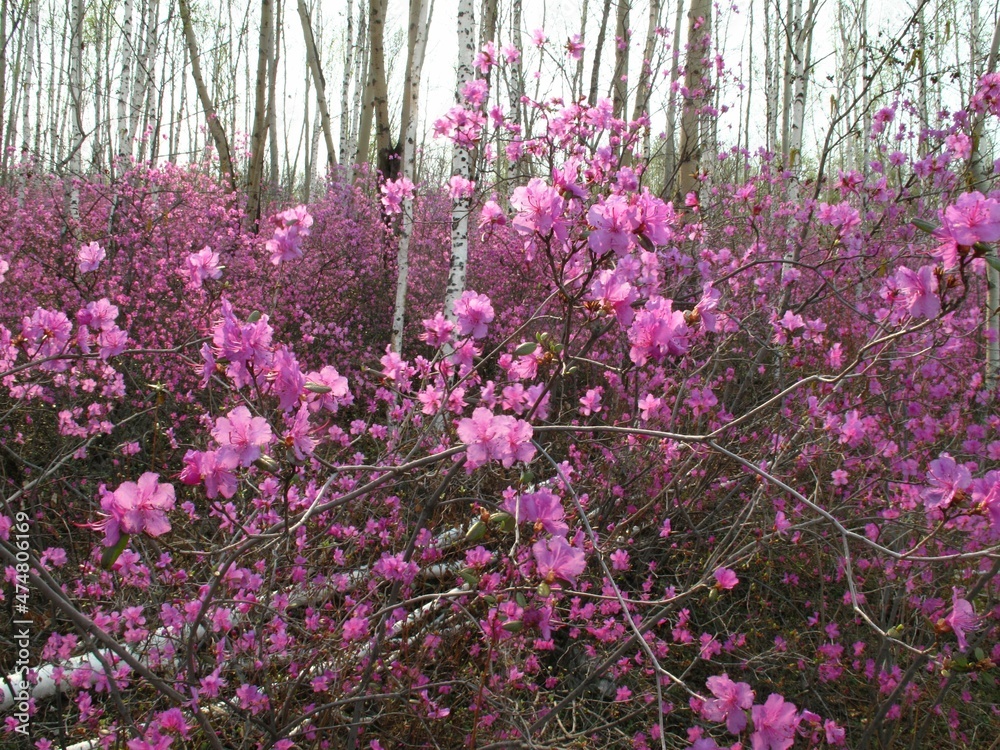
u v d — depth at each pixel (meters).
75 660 2.56
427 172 14.98
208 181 9.01
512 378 2.46
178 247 6.80
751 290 4.72
